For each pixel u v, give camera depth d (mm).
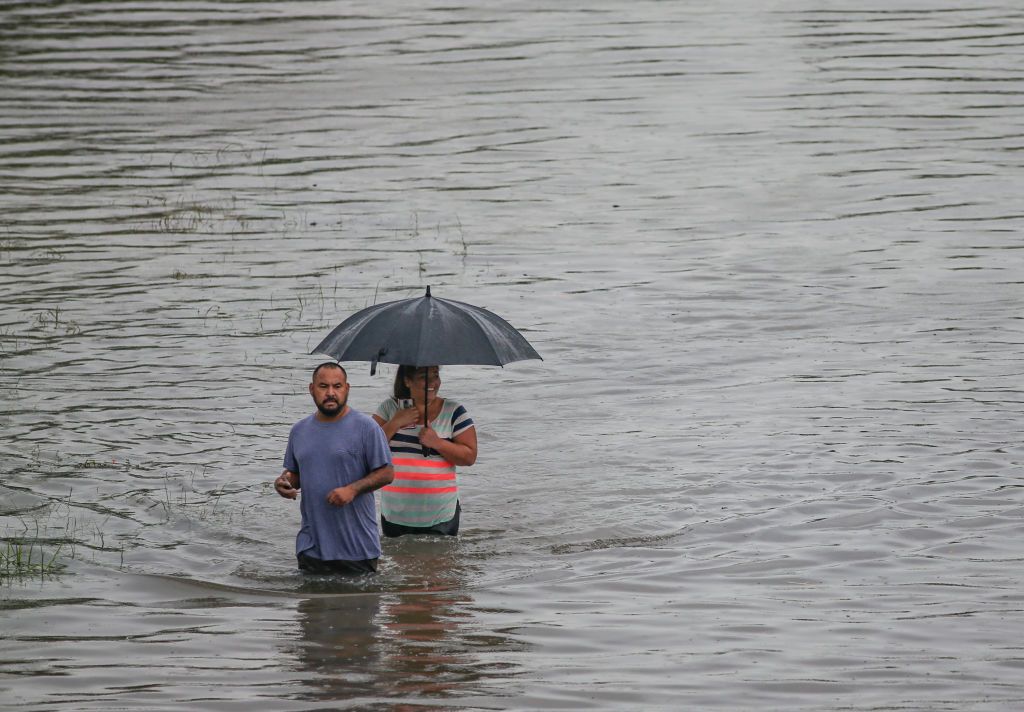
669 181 83688
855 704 23500
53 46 123750
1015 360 49844
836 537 33344
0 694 23766
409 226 73688
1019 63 114875
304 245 69625
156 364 50125
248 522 35219
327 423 31469
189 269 64812
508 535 34406
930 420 42938
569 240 70938
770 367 50031
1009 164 86000
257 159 89250
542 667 25250
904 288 61000
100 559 32156
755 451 40531
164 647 26266
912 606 28625
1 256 67000
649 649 26250
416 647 26375
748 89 107875
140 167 87125
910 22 132125
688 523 34844
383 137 95000
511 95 106500
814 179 83500
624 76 112250
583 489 37781
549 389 48125
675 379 48906
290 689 24062
